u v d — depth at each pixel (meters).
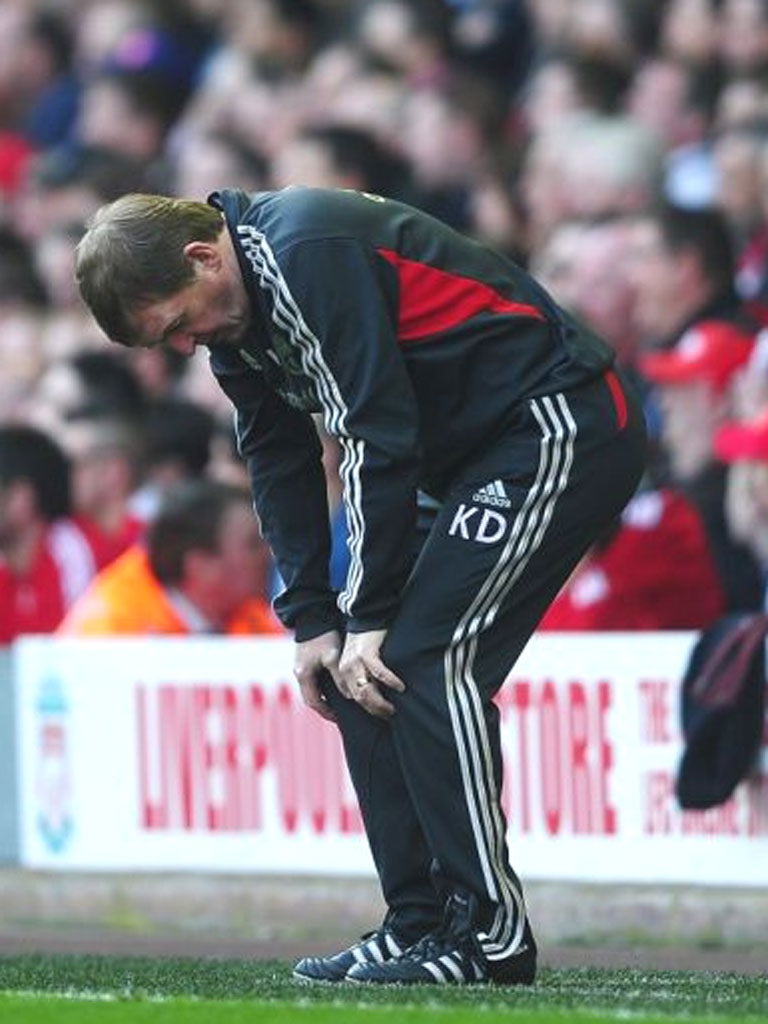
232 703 25.44
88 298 16.47
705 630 23.12
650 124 33.53
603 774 23.69
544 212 32.12
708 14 33.50
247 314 16.48
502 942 16.81
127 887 26.09
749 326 28.14
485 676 16.75
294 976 17.84
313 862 25.02
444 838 16.66
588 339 16.94
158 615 26.77
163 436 30.67
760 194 30.81
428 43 36.81
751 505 25.34
